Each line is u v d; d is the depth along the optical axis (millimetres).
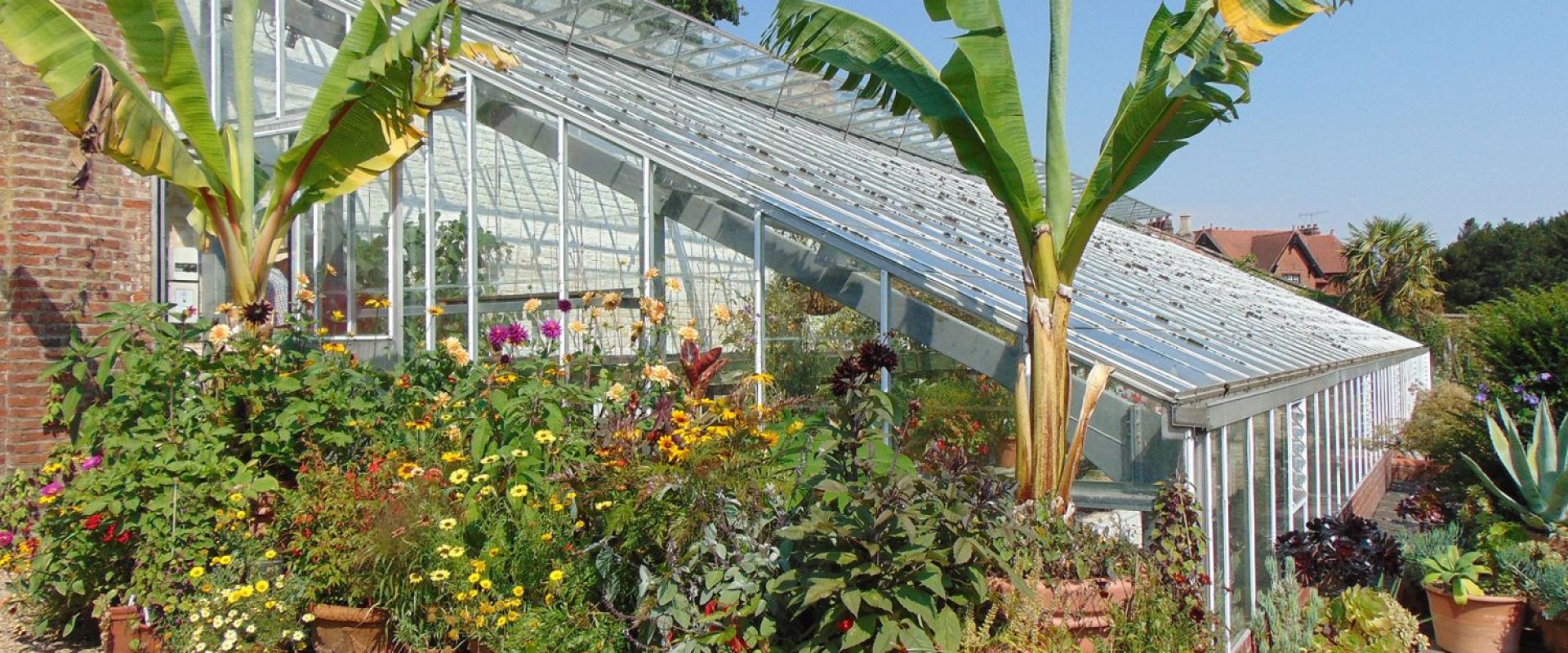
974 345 5871
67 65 6227
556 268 7977
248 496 5289
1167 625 4406
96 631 5961
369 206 8344
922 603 3922
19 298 8102
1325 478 9508
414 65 6992
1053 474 5066
